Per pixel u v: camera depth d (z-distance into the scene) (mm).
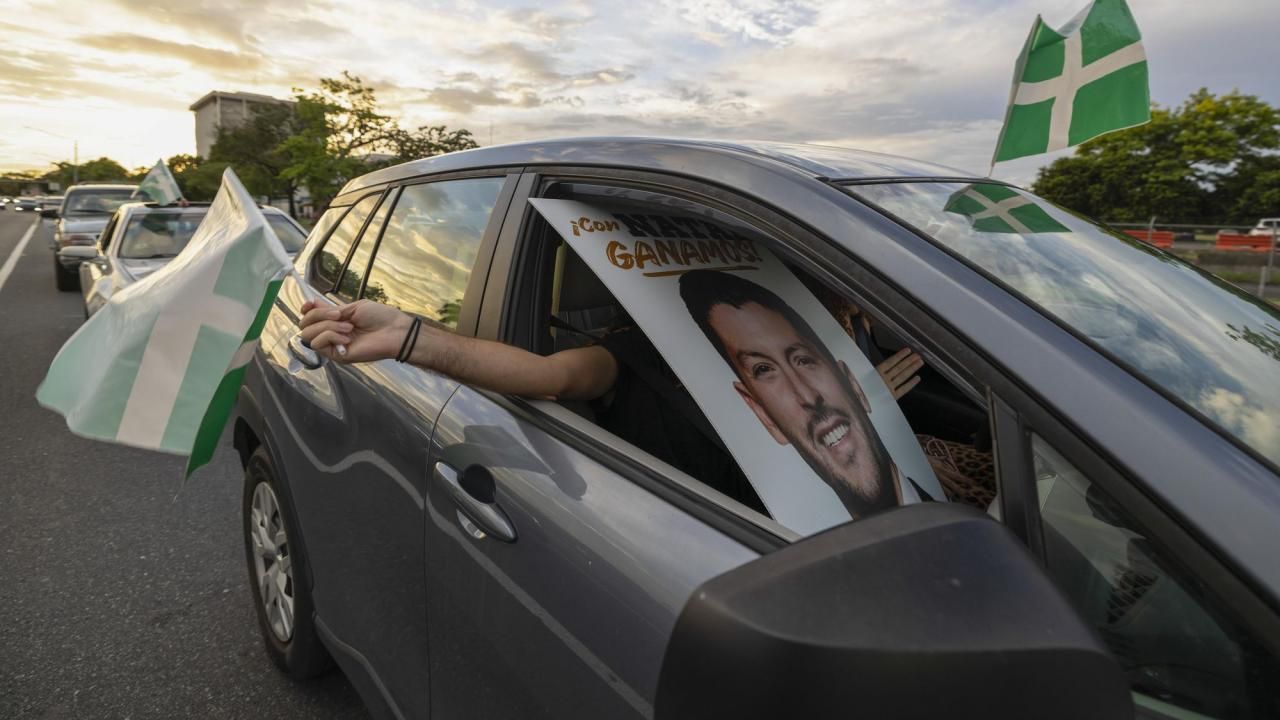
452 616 1531
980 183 1685
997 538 774
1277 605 763
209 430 1548
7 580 3260
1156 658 841
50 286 13086
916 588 717
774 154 1450
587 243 1446
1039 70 3449
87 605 3070
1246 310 1417
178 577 3295
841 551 738
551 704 1268
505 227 1748
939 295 1062
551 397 1580
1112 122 3256
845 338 1480
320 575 2166
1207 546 809
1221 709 788
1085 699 691
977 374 992
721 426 1237
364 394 1929
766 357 1376
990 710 677
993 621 701
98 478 4402
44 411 5723
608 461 1370
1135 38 3199
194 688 2566
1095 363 975
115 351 1509
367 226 2471
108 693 2535
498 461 1479
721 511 1214
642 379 1613
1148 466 862
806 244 1206
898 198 1337
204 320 1502
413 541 1657
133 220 7441
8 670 2652
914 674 670
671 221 1584
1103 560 883
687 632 695
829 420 1323
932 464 1639
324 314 1385
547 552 1307
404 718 1744
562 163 1682
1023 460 941
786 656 658
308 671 2480
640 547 1197
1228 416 978
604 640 1176
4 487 4254
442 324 1846
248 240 1520
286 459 2305
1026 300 1085
